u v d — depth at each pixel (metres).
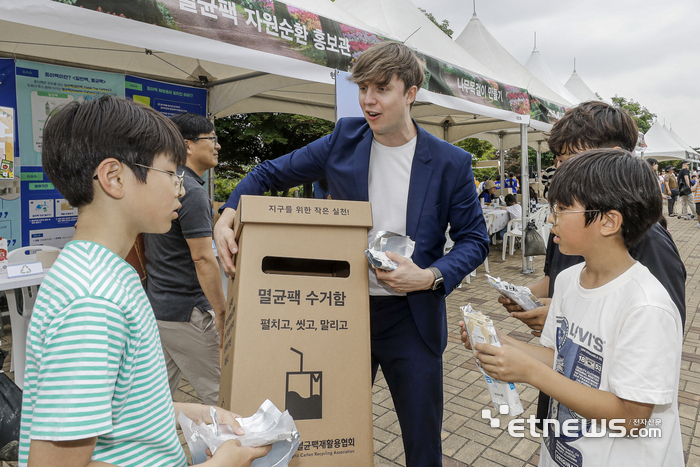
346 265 1.56
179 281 2.06
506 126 8.42
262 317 1.14
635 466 1.01
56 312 0.69
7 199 3.42
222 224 1.42
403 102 1.48
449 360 3.74
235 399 1.10
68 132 0.76
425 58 4.20
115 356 0.71
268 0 2.63
